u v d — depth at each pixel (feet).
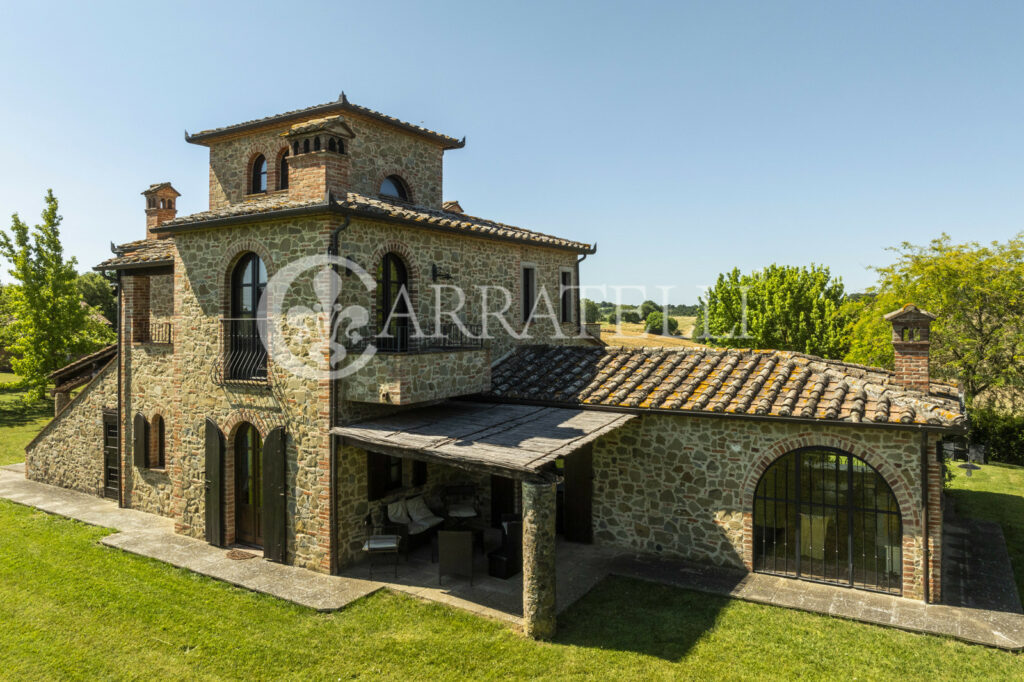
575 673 29.09
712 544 41.60
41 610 35.76
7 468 72.38
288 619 34.47
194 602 36.63
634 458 44.19
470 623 33.88
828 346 93.76
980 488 65.21
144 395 55.06
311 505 41.11
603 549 44.73
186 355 48.16
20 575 40.55
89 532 49.24
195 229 46.52
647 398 43.78
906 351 42.80
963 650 30.55
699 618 34.22
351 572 40.73
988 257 85.46
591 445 45.80
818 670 29.17
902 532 36.19
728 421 40.91
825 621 33.76
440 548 38.45
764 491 40.22
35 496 59.82
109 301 183.73
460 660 30.27
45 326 105.50
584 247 69.77
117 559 43.47
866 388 39.32
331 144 45.83
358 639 32.32
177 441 49.01
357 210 39.65
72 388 67.87
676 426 42.65
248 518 46.14
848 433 37.42
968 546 45.78
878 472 36.81
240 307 46.03
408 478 47.39
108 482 59.11
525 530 32.71
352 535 41.78
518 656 30.53
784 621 33.78
